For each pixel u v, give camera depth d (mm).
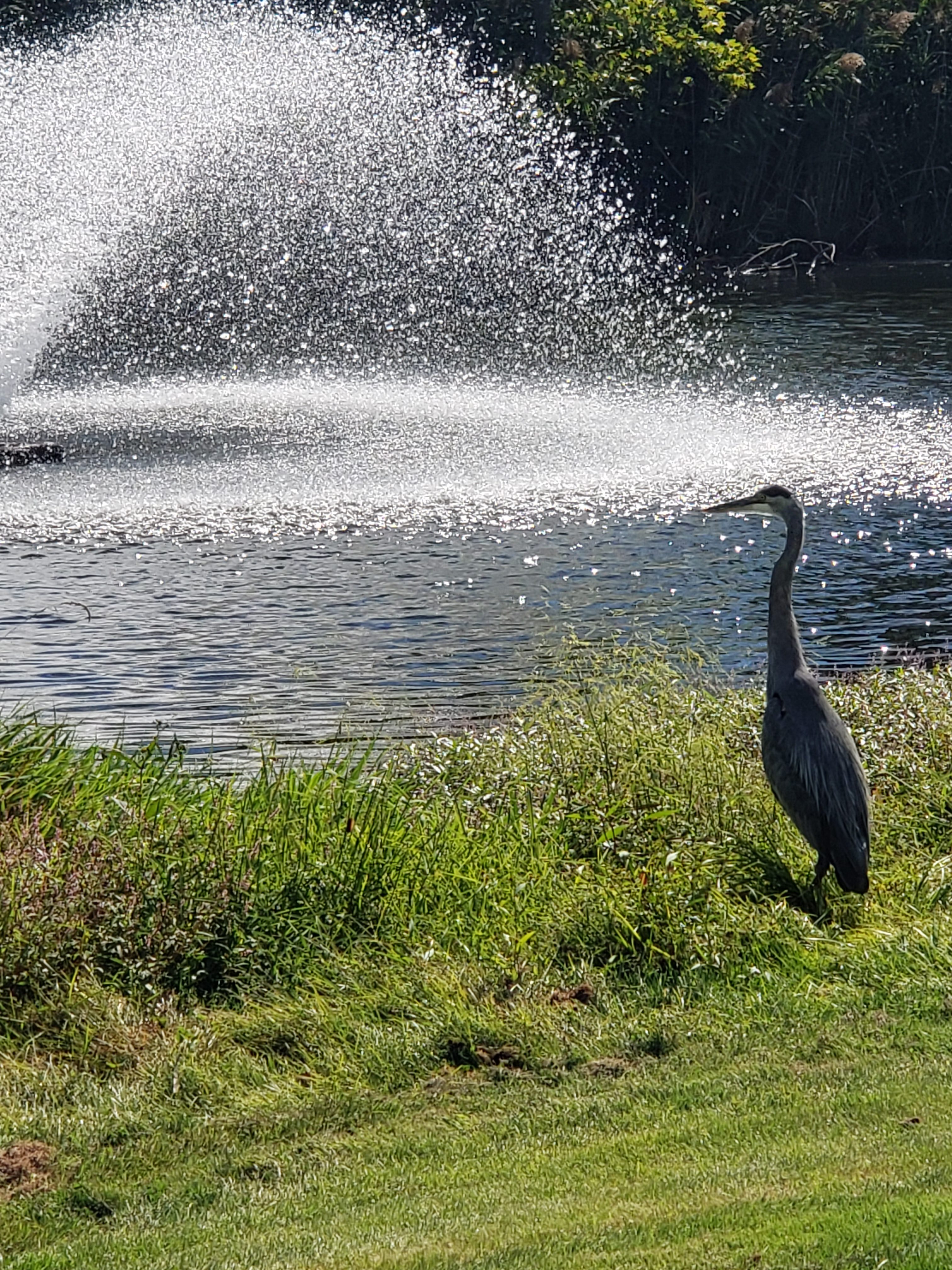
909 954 8688
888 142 67750
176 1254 5957
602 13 63469
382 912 9273
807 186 67500
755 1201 5891
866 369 37656
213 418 32188
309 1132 7148
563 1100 7281
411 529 22453
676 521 23000
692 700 13008
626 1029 8023
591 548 21484
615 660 14281
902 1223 5477
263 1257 5855
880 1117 6746
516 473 26141
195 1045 7934
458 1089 7523
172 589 19328
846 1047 7629
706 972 8711
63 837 9641
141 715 14906
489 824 10492
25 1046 8008
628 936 9070
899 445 28469
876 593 19422
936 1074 7199
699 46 63344
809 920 9344
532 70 60938
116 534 22047
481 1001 8352
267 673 16125
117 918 8828
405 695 15383
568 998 8453
